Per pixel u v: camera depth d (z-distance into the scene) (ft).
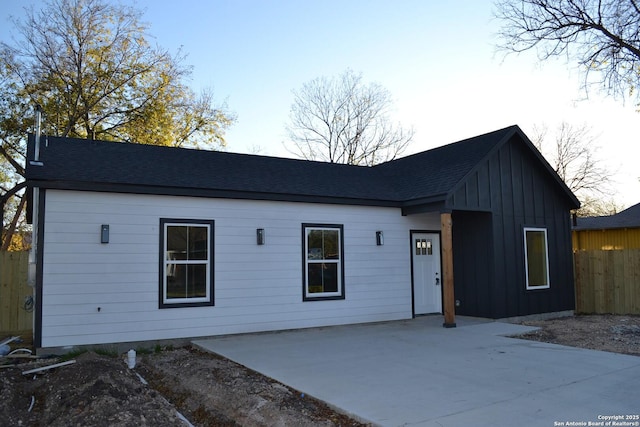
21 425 17.02
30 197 30.66
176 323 30.01
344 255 37.01
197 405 18.93
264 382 20.30
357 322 37.01
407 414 15.67
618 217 66.69
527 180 41.96
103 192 28.48
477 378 20.45
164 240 30.04
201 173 33.45
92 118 77.56
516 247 40.16
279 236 34.27
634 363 23.26
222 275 31.89
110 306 28.17
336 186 38.60
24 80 72.43
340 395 17.89
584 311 46.52
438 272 42.55
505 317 38.52
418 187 39.63
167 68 82.43
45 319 26.53
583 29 45.88
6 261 34.35
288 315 34.06
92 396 17.85
